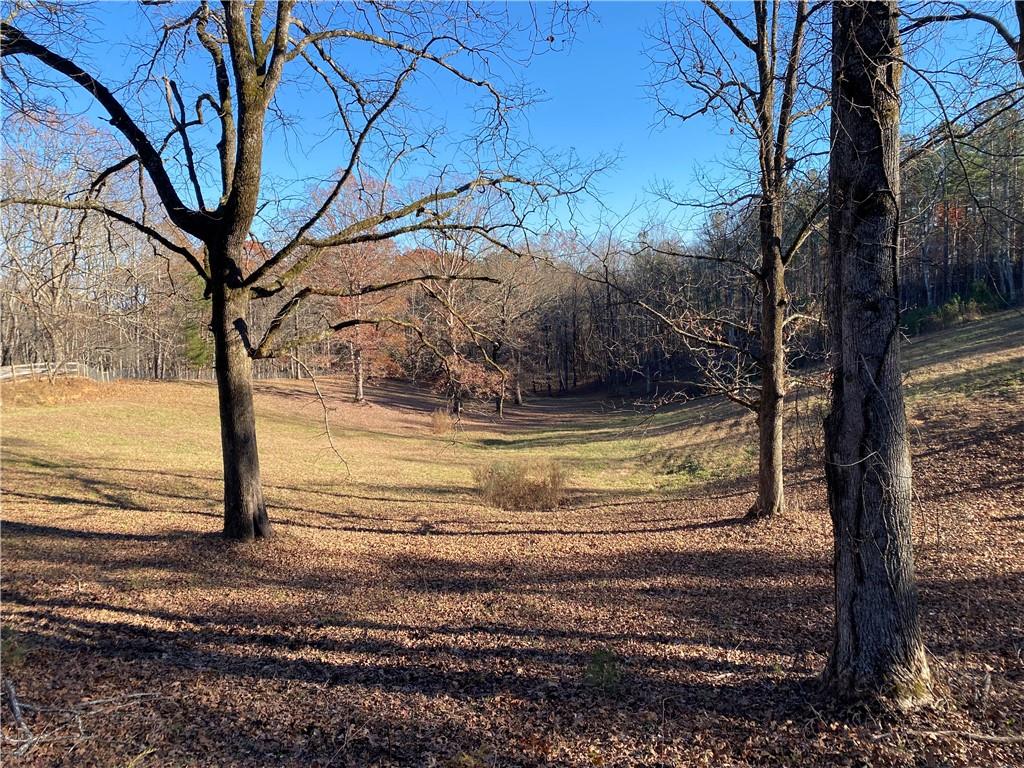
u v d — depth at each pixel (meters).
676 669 5.44
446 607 7.33
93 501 12.30
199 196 8.49
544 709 4.87
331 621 6.83
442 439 30.48
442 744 4.42
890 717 3.98
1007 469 11.02
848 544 4.24
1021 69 4.26
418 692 5.23
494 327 22.77
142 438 22.62
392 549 9.91
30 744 4.29
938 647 5.28
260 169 8.39
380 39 8.81
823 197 6.88
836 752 3.85
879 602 4.14
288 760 4.23
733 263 9.57
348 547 9.77
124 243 9.70
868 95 4.06
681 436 23.22
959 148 4.81
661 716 4.61
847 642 4.28
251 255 9.80
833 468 4.32
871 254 4.08
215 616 6.88
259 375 54.12
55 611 6.70
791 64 8.57
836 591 4.39
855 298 4.14
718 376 11.29
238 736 4.54
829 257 4.82
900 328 4.21
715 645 5.93
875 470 4.11
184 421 27.22
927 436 13.85
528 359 54.28
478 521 12.59
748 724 4.32
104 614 6.72
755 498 13.20
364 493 15.74
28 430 21.22
